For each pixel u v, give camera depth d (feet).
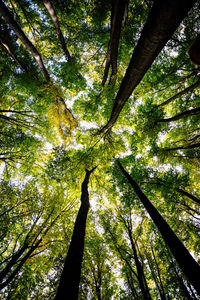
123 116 33.58
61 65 24.80
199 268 12.64
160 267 35.29
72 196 37.50
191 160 33.14
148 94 30.89
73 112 35.37
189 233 34.22
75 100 33.71
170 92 31.58
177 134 34.35
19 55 25.88
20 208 29.58
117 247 33.81
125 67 28.55
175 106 33.19
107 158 37.96
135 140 36.04
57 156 32.22
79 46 26.58
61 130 35.04
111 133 39.73
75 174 33.40
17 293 27.66
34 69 27.43
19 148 35.70
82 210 17.84
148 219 38.11
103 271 36.45
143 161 37.52
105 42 25.29
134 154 37.88
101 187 42.29
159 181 32.86
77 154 35.47
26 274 28.86
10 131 31.45
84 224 15.44
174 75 26.53
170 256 31.17
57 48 25.45
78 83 28.07
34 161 37.68
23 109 36.06
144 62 9.39
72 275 9.65
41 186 35.24
